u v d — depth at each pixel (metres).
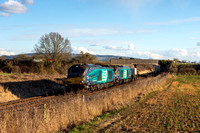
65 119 9.55
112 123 10.38
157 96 19.41
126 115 11.95
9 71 30.84
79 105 10.73
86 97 12.98
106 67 23.67
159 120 10.70
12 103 13.55
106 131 8.88
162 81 31.61
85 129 9.33
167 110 13.14
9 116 7.83
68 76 19.62
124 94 16.58
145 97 18.72
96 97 12.90
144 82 23.38
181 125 9.89
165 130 9.06
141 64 67.88
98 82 21.14
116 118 11.29
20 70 30.33
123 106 14.46
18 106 11.82
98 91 20.38
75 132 8.85
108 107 13.40
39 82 21.55
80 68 19.25
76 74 19.02
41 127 8.12
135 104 15.41
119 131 8.92
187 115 11.91
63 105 9.93
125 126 9.60
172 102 16.16
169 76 45.41
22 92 17.67
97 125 9.97
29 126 7.77
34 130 7.89
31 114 8.42
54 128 8.77
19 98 16.39
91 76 19.75
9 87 17.31
